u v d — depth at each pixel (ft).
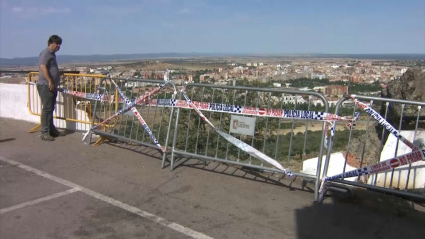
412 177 14.42
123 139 20.47
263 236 11.44
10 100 29.81
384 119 13.39
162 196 14.52
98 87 22.36
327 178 14.23
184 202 13.97
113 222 12.32
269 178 16.62
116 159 19.36
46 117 22.97
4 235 11.38
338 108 14.19
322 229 11.89
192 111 21.83
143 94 19.53
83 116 25.05
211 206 13.62
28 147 21.61
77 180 16.25
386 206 13.35
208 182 16.10
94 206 13.57
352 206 13.60
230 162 16.44
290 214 12.98
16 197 14.37
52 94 22.84
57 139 23.48
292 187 15.56
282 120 15.92
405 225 12.11
